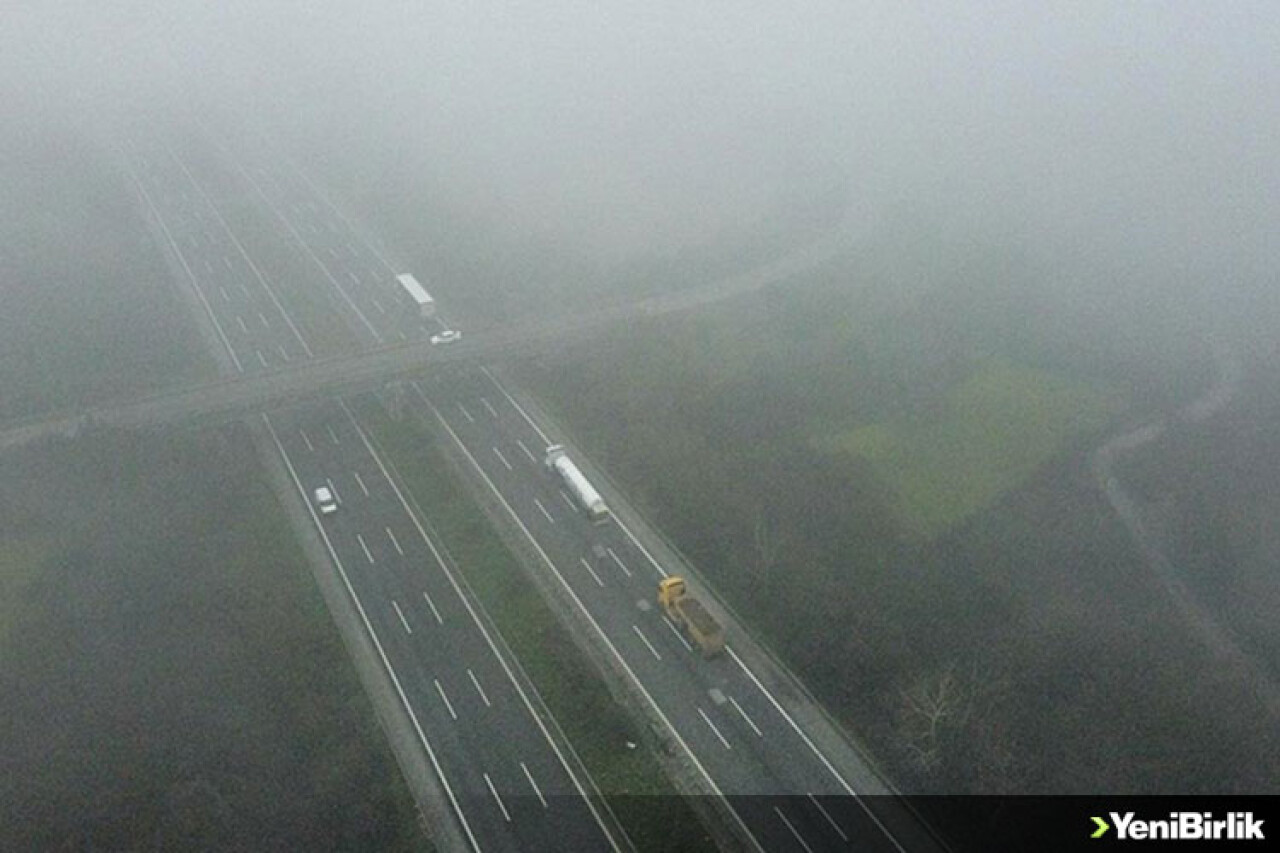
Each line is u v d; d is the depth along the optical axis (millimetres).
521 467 97500
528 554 85750
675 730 68625
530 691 71562
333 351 116000
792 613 77812
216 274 137250
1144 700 71125
